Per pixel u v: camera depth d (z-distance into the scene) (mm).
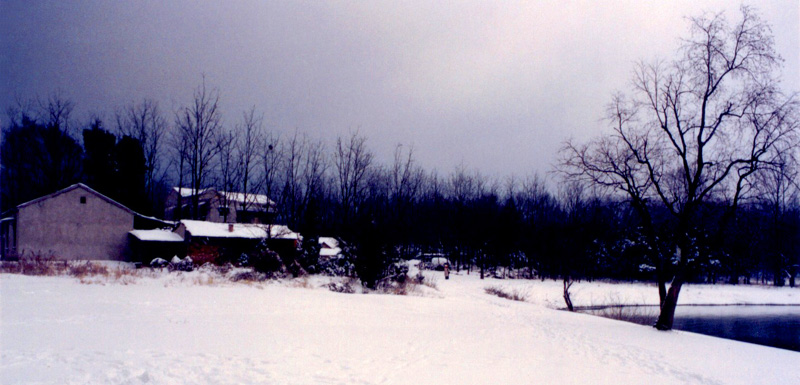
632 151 21359
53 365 7793
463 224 65750
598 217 51688
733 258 43625
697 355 15008
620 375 11203
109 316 13445
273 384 7941
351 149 59188
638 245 49875
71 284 20766
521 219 71688
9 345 9016
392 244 31297
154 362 8508
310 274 36406
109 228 43312
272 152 60938
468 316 20953
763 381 11992
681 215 20531
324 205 65312
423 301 25531
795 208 39375
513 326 18594
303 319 15719
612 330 19531
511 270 60781
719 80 19438
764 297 45219
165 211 70188
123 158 56594
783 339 25984
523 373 10539
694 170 21125
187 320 13703
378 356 11008
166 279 25938
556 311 27812
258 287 24812
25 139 55062
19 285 19125
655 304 38938
